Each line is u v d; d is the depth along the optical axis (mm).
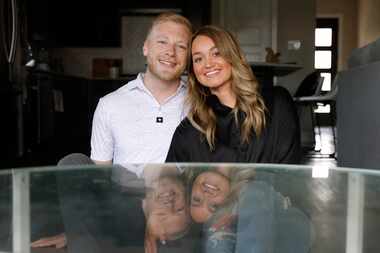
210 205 1029
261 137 1689
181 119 1855
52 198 1057
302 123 6629
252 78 1721
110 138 1896
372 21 11164
